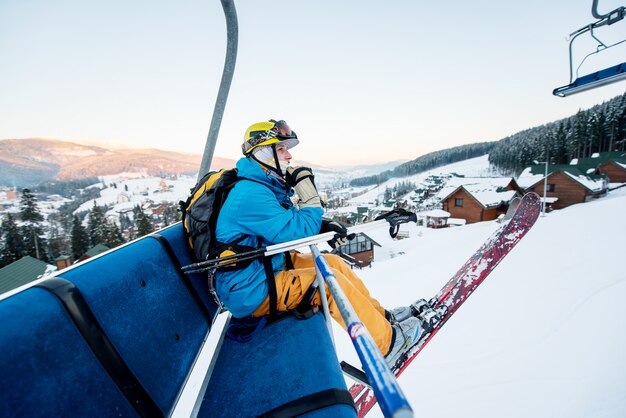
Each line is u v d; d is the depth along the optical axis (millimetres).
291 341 1360
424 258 14570
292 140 1659
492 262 2223
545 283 8430
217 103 2053
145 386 832
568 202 33406
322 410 976
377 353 576
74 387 659
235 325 1531
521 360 5180
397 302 9555
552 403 4012
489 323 6680
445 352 5816
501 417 4008
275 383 1133
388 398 452
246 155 1616
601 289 7328
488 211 32156
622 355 4621
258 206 1354
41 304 677
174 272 1304
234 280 1347
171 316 1131
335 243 1543
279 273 1512
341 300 825
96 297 810
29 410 568
